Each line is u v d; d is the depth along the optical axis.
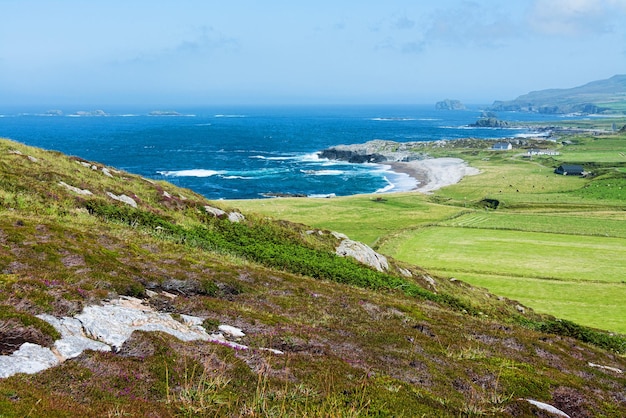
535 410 14.77
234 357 13.78
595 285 60.88
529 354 22.23
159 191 45.09
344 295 27.66
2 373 9.88
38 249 20.00
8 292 13.59
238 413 10.90
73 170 41.56
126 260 22.66
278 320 19.05
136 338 13.18
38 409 8.76
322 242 49.16
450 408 13.77
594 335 37.62
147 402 10.43
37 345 11.36
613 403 17.47
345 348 17.56
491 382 16.73
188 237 34.94
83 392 10.16
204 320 16.73
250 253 36.78
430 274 53.41
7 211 27.36
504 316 42.84
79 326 13.17
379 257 49.88
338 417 10.96
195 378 12.09
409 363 17.28
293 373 13.66
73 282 17.16
